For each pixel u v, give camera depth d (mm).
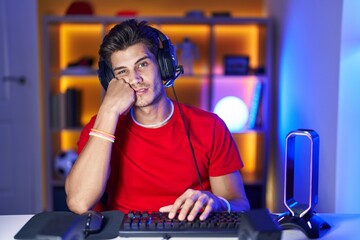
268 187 3240
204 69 3344
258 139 3273
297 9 2518
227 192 1387
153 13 3314
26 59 3236
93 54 3318
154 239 1007
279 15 2938
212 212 1097
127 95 1255
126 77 1277
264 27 3059
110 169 1346
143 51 1255
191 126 1395
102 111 1247
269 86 3004
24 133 3291
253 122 3113
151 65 1271
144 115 1345
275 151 3092
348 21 1853
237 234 1008
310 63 2279
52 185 3049
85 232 1021
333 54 1944
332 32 1956
